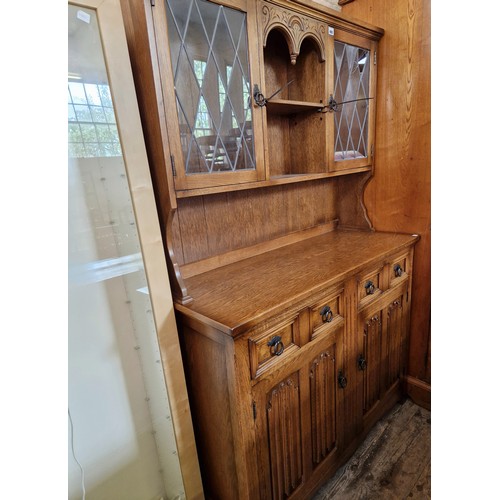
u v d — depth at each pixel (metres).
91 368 0.99
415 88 1.51
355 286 1.31
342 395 1.36
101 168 0.94
